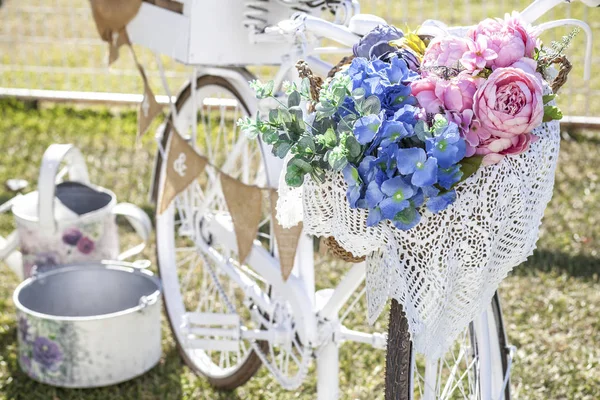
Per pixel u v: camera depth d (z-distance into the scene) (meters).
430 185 1.47
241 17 2.47
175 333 3.17
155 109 2.91
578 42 6.76
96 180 4.71
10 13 7.69
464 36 1.74
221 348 2.66
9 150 5.05
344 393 2.96
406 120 1.49
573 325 3.38
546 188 1.68
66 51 6.88
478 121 1.50
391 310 1.80
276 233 2.36
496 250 1.64
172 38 2.56
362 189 1.52
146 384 3.03
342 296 2.29
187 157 2.68
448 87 1.51
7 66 6.38
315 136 1.58
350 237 1.65
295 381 2.49
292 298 2.39
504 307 3.51
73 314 3.22
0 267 3.87
